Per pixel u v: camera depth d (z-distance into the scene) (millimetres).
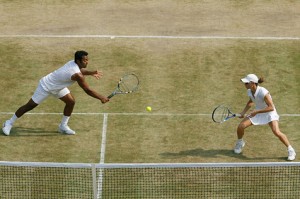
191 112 51094
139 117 50469
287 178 43188
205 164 39469
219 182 42906
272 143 47625
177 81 54844
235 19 63469
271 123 45531
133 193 41812
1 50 58719
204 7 65375
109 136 48344
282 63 57312
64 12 64375
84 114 50844
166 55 58312
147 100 52438
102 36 60844
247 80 44969
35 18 63375
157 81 54844
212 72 56031
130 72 56094
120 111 51125
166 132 48812
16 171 43938
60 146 47250
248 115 45750
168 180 43031
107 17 63656
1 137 48031
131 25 62469
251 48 59219
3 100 52281
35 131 48875
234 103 52188
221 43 59938
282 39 60531
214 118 45969
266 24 62781
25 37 60594
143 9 64938
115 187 42312
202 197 41531
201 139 48125
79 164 39531
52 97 52656
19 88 53812
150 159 45875
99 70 56344
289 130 49031
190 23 62812
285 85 54469
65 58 57906
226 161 45594
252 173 43781
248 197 41531
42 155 46250
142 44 59812
